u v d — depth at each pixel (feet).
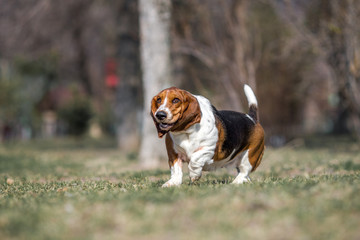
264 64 65.98
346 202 16.03
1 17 77.71
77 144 101.35
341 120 127.54
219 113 22.85
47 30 88.63
